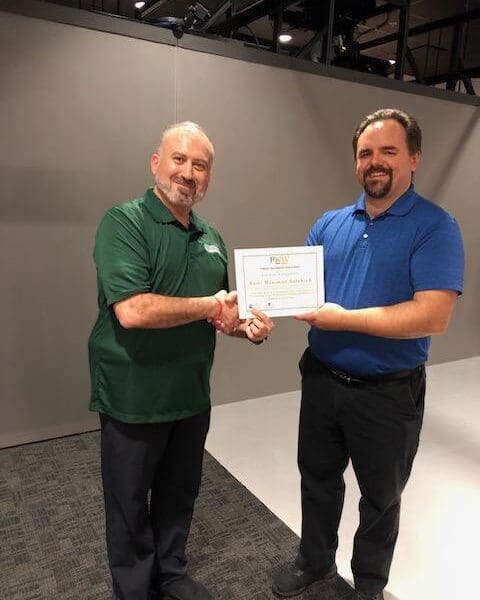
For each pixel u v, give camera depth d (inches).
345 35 149.1
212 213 115.4
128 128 101.1
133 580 59.3
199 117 108.7
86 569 69.7
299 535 79.3
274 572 71.0
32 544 74.2
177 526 64.5
